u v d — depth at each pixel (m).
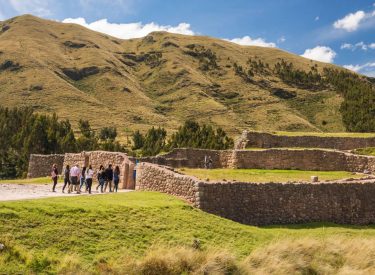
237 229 20.23
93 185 32.22
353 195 26.47
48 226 16.30
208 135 87.00
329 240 20.16
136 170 28.28
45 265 14.48
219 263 16.36
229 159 44.50
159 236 17.94
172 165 43.22
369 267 18.38
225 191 22.75
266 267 16.94
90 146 87.06
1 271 13.66
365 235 22.72
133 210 19.34
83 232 16.66
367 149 47.94
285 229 22.59
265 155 43.06
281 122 182.50
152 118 193.62
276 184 24.34
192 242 17.88
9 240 14.88
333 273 17.67
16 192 25.88
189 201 22.53
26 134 79.38
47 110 182.62
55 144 74.94
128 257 15.84
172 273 15.59
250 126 181.12
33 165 46.91
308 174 38.41
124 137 152.50
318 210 25.19
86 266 14.88
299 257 17.97
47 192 26.38
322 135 53.62
